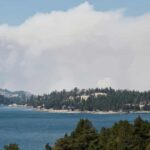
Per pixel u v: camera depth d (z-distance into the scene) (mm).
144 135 80688
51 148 79875
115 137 76938
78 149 78375
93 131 80125
